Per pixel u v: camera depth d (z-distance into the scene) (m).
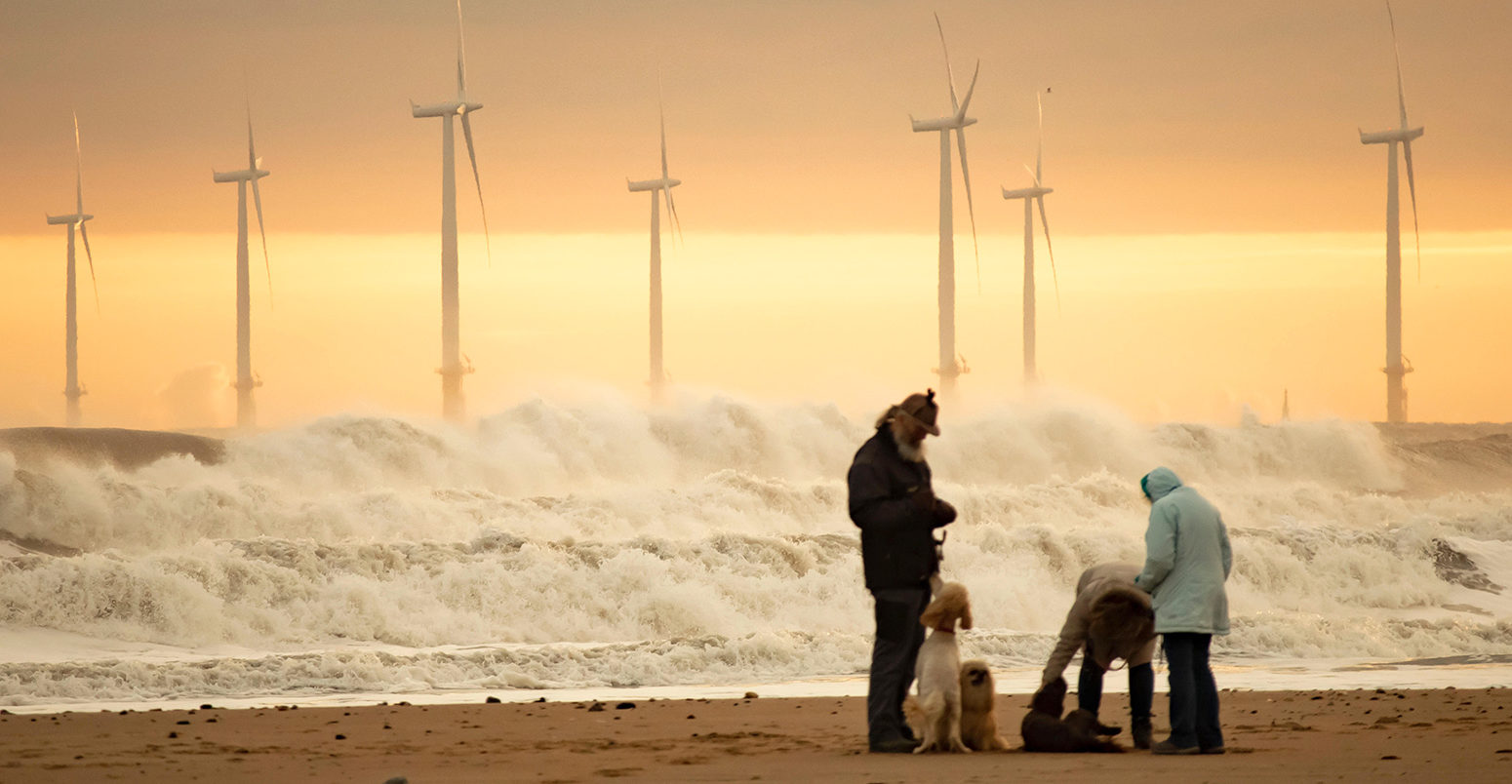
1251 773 6.43
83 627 18.69
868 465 7.90
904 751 7.73
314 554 21.59
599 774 6.79
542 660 16.62
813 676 16.69
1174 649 7.58
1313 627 20.02
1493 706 10.96
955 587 7.77
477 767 7.16
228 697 14.30
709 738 8.78
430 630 19.88
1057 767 6.81
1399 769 6.48
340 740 8.80
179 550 21.38
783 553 23.64
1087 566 25.45
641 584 21.55
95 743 8.64
